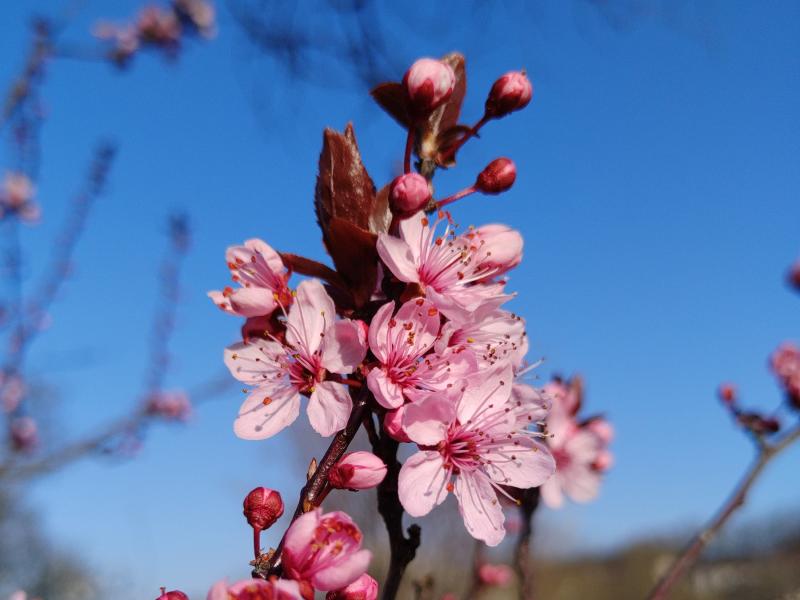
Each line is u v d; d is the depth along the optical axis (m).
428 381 0.11
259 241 0.12
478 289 0.12
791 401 0.21
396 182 0.12
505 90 0.13
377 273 0.12
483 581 0.23
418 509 0.11
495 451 0.12
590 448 0.19
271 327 0.12
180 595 0.10
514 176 0.13
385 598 0.12
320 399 0.11
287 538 0.10
